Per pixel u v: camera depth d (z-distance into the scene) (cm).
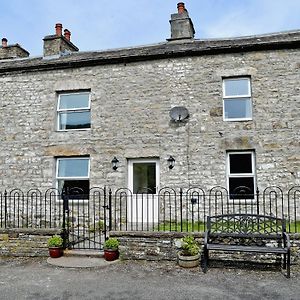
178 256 738
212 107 1102
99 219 1122
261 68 1088
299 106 1051
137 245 775
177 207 1090
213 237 755
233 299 553
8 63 1295
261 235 727
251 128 1070
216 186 1069
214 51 1112
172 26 1243
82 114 1218
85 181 1181
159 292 587
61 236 828
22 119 1227
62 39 1302
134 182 1149
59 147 1188
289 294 570
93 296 574
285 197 1027
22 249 830
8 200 1202
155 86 1147
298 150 1035
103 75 1190
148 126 1135
